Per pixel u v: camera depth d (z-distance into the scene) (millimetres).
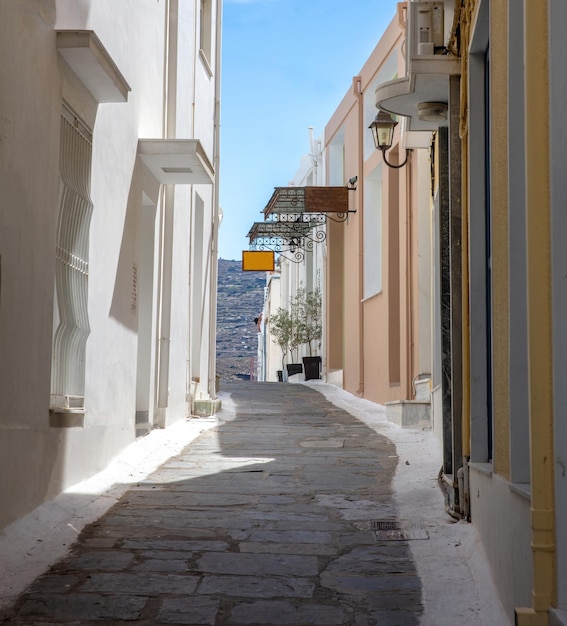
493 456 4961
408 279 15688
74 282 7605
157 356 11266
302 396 18594
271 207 22047
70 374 7559
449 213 7688
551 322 3336
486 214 6129
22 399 6141
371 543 6000
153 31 10727
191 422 12430
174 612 4633
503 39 4441
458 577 5188
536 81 3404
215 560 5582
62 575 5195
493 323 4910
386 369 17484
